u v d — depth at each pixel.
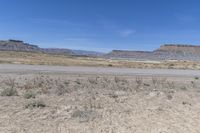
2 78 23.72
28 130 8.49
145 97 16.08
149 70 49.94
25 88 17.98
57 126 9.08
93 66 59.06
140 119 10.41
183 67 74.19
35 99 13.80
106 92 17.62
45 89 17.20
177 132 8.75
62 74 30.53
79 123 9.55
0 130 8.35
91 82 23.27
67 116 10.48
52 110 11.36
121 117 10.64
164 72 44.75
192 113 11.79
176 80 29.09
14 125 8.98
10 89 15.74
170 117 10.90
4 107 11.65
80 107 12.20
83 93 16.80
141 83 24.14
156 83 24.88
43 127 8.89
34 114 10.61
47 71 34.12
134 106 13.06
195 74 42.41
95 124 9.48
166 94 17.48
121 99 14.99
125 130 8.85
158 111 12.03
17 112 10.84
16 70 33.28
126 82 24.58
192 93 18.91
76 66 54.72
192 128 9.25
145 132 8.68
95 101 13.97
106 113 11.22
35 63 60.06
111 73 35.66
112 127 9.17
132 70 47.00
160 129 9.05
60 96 15.21
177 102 14.69
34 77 25.50
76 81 23.58
